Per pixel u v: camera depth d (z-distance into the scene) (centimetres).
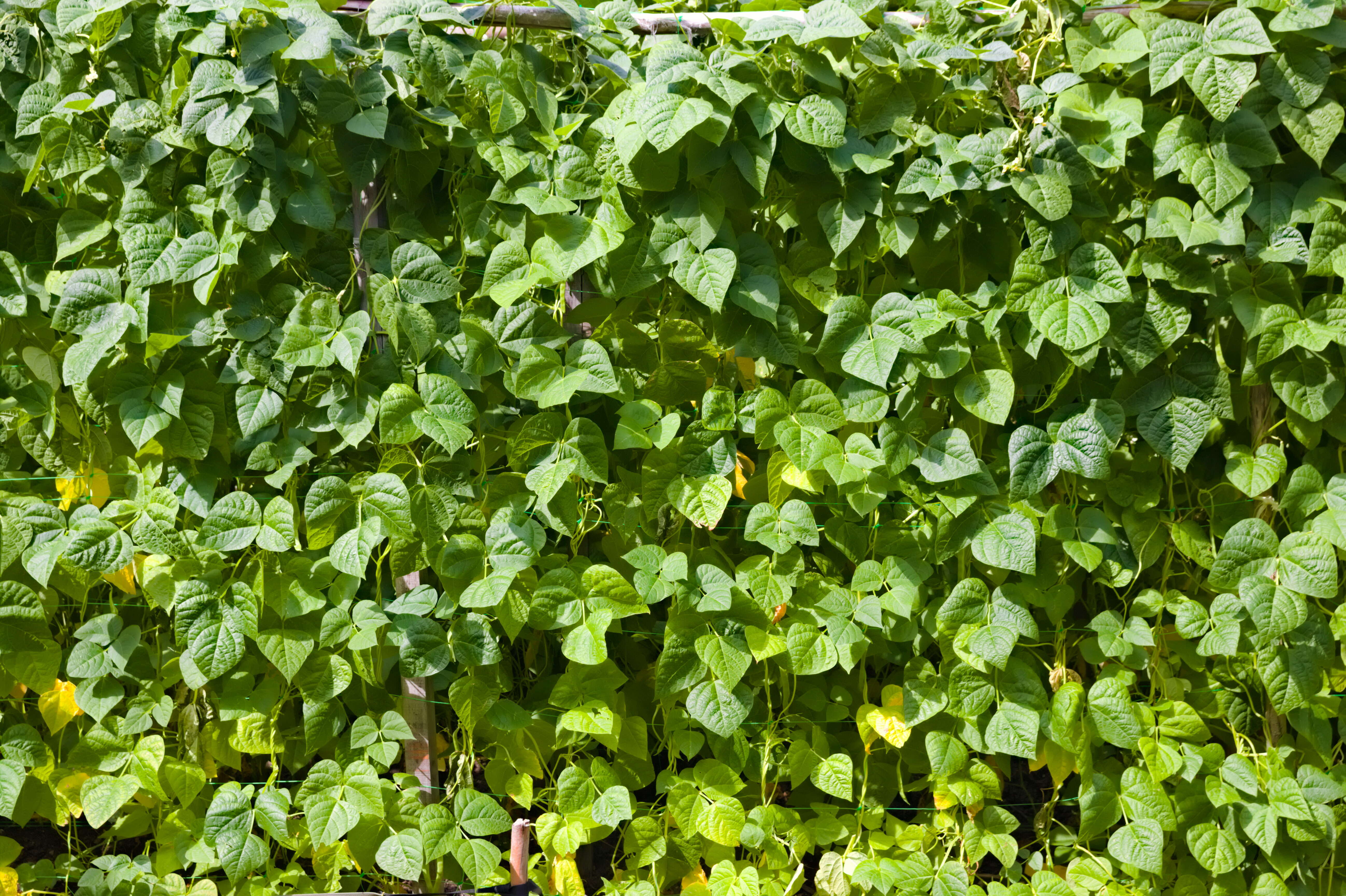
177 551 171
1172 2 170
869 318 178
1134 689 193
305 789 175
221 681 187
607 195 173
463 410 169
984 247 181
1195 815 185
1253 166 169
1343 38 162
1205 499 187
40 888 184
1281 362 175
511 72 168
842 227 175
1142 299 175
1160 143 170
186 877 192
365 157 168
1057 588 185
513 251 172
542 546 176
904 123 172
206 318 171
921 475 183
